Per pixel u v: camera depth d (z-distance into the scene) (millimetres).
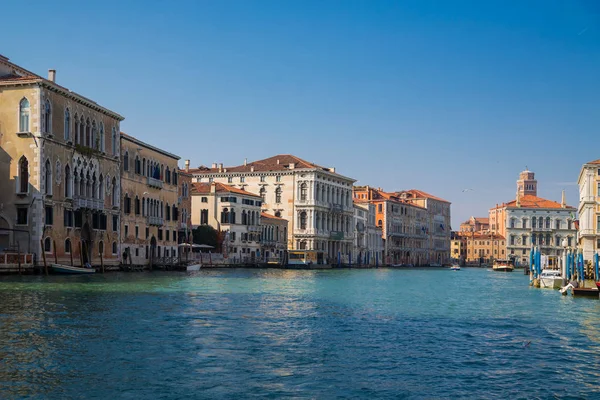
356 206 137000
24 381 15766
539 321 29484
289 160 121375
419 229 171625
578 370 18719
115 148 66812
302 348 20859
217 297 37531
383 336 23766
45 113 54000
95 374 16609
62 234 56469
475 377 17578
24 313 26719
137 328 23688
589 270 64438
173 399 14719
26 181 53125
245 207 103250
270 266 103188
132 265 68250
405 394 15727
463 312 33125
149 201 75625
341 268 120812
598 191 77375
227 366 17922
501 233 192750
